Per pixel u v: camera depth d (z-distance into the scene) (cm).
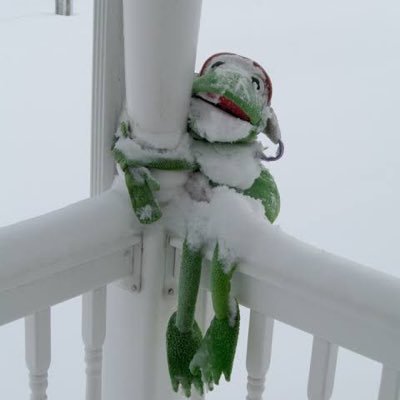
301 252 99
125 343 125
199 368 114
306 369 204
